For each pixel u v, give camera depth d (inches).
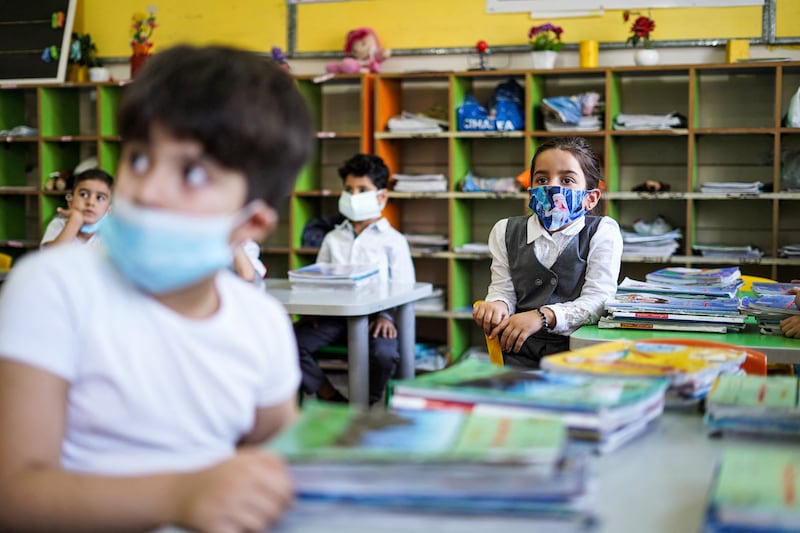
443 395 40.9
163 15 218.8
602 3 193.0
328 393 150.7
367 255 163.3
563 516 28.7
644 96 196.1
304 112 35.8
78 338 33.4
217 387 35.5
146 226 31.3
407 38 205.2
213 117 32.1
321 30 209.8
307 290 125.7
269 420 38.6
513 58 199.9
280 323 38.8
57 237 150.6
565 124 186.9
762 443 42.3
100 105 214.1
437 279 211.2
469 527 28.7
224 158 32.4
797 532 27.8
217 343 35.5
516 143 204.2
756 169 190.4
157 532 31.0
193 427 35.2
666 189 186.2
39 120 217.5
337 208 217.9
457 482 28.8
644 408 42.8
